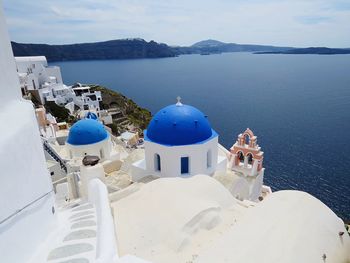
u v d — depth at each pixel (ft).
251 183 83.46
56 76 271.28
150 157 76.28
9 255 22.36
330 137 282.56
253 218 47.34
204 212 48.98
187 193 53.57
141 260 23.39
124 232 45.29
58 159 117.50
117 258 24.99
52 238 28.68
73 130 108.06
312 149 251.19
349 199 169.78
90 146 105.19
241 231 44.01
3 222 21.71
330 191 179.22
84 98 250.78
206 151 74.38
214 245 41.55
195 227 46.80
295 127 318.45
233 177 75.15
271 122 341.41
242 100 483.92
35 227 26.13
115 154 114.52
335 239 45.24
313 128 313.73
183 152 71.87
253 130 309.42
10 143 22.35
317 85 642.63
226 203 55.52
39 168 26.86
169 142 72.49
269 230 43.34
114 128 221.66
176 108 75.51
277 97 504.84
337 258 42.19
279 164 220.23
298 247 40.37
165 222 46.47
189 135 72.59
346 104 435.12
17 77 26.91
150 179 74.02
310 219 46.88
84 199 54.44
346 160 226.17
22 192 24.00
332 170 208.74
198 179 58.65
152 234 44.78
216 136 77.82
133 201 54.13
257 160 85.40
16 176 23.12
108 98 292.40
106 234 28.60
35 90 228.63
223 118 364.58
